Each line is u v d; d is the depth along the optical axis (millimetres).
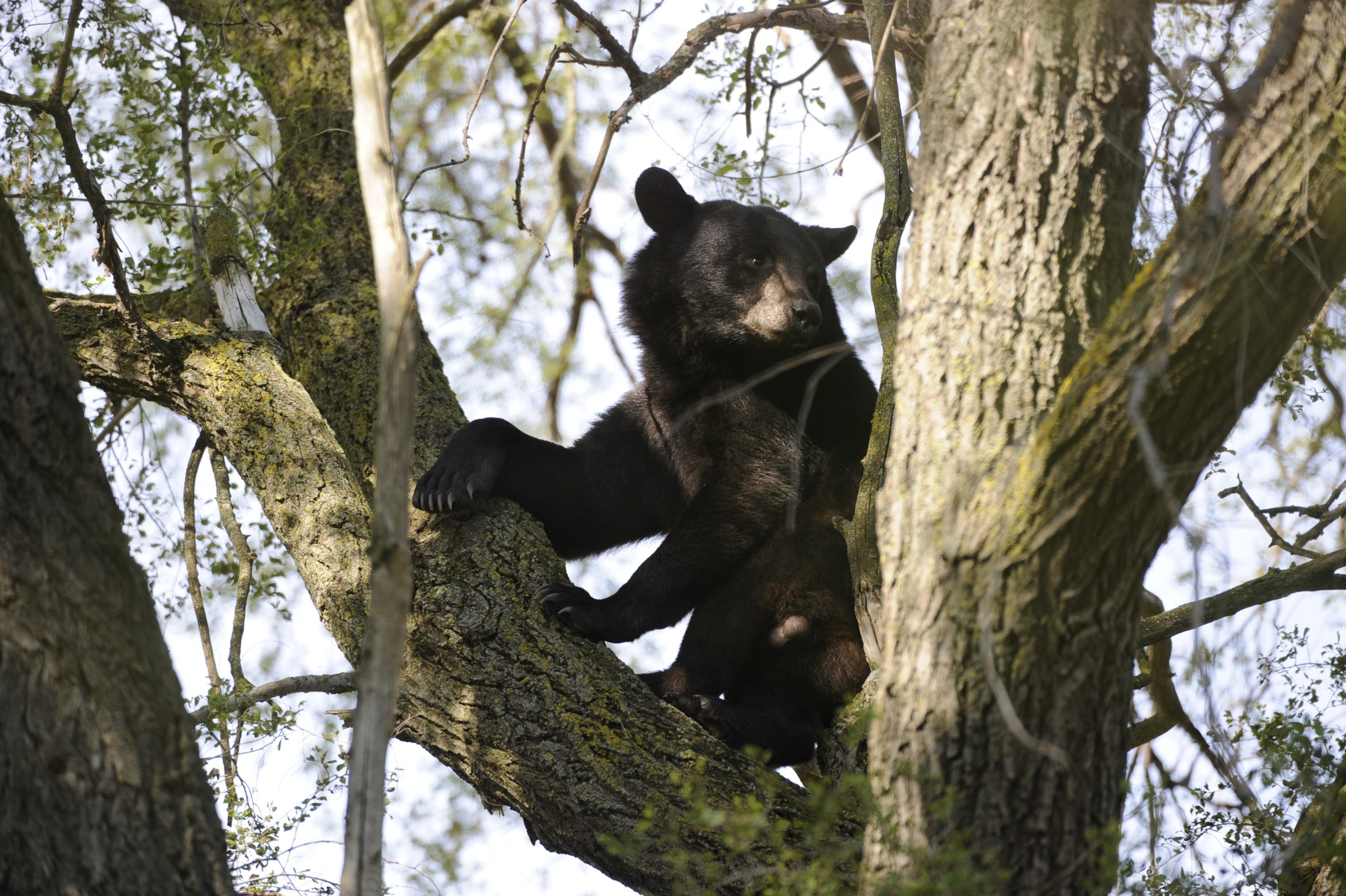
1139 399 4234
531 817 7465
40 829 4770
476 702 7539
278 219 10852
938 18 5938
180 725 5113
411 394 4746
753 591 9742
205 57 9883
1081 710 5055
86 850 4789
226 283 9547
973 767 5090
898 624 5348
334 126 11305
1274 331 4746
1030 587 4945
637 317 11438
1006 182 5488
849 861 6582
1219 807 7480
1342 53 4855
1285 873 6934
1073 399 4809
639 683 7711
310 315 10172
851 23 10156
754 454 10328
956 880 4676
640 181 11625
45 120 10227
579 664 7656
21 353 4934
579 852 7242
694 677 9719
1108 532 4867
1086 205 5469
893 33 8094
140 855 4848
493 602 7863
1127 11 5691
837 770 7645
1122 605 5039
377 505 4699
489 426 9312
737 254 10883
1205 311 4648
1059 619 4973
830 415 10836
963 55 5727
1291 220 4715
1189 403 4715
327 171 11078
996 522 4973
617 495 10883
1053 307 5355
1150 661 9508
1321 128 4797
